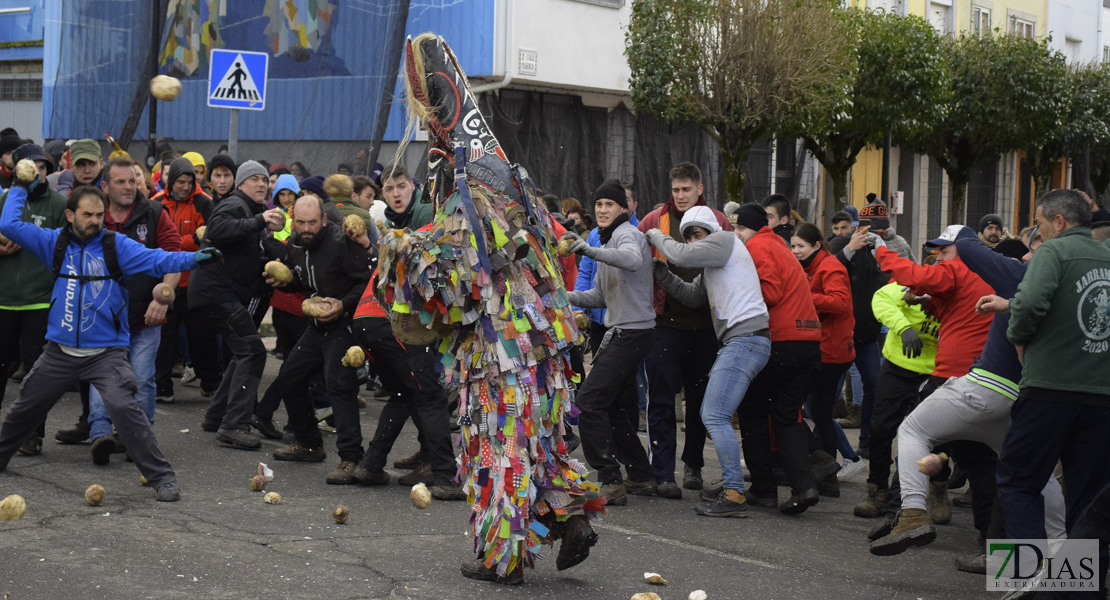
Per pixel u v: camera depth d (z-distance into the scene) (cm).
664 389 687
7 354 735
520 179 479
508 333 461
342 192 824
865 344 863
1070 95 2320
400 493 655
